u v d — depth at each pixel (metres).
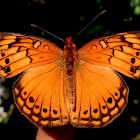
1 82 0.30
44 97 0.26
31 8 0.29
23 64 0.26
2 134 0.31
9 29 0.29
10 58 0.25
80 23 0.29
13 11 0.29
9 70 0.25
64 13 0.29
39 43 0.26
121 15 0.28
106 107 0.25
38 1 0.29
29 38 0.25
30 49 0.26
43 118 0.25
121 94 0.25
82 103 0.25
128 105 0.30
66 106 0.25
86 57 0.26
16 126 0.31
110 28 0.28
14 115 0.31
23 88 0.25
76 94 0.26
